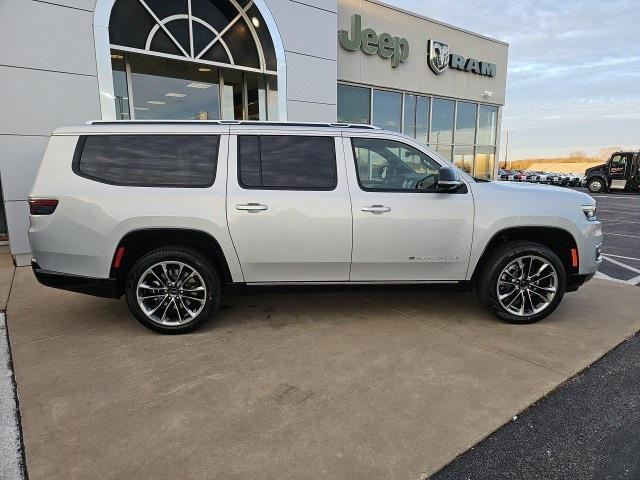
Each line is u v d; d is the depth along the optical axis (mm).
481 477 2238
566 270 4277
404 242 4062
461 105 15383
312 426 2633
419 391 3025
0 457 2367
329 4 9523
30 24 6254
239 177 3965
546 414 2773
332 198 3982
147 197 3816
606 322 4328
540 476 2248
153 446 2451
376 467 2295
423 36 13477
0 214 8375
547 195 4184
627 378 3225
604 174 27344
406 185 4180
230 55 8461
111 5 6840
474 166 16359
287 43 8961
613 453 2418
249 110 9461
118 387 3082
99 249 3799
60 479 2197
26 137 6398
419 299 5062
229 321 4348
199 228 3859
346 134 4137
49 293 5270
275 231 3945
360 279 4172
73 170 3826
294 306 4805
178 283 3969
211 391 3027
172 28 7676
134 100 8086
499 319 4367
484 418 2721
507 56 16422
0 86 6141
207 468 2279
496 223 4078
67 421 2688
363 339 3895
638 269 6809
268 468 2279
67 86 6617
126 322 4332
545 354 3598
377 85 12539
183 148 3963
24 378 3209
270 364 3422
